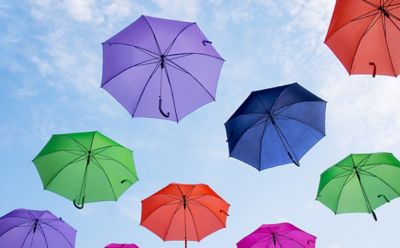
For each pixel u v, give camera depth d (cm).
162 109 679
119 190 790
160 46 650
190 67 674
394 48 574
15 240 843
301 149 704
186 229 841
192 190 827
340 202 802
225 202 845
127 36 654
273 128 708
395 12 562
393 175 768
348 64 592
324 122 705
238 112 715
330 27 585
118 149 776
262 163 723
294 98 696
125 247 854
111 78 659
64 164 764
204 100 695
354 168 779
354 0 568
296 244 855
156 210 834
